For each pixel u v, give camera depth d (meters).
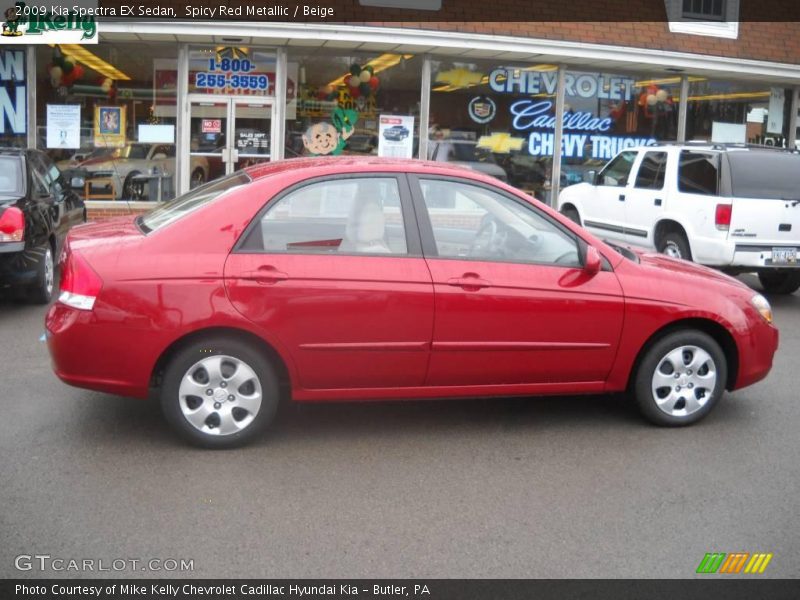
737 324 5.71
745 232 10.00
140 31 12.87
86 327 4.87
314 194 5.17
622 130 16.06
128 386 4.96
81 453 5.02
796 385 6.88
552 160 15.63
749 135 17.03
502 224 5.44
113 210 14.11
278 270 5.01
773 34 16.17
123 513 4.27
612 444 5.44
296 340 5.05
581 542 4.11
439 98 14.88
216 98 14.17
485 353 5.33
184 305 4.89
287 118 14.40
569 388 5.57
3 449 5.05
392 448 5.27
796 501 4.64
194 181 14.32
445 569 3.82
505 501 4.55
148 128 14.09
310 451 5.18
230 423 5.08
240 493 4.54
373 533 4.14
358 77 14.51
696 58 15.33
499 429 5.68
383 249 5.22
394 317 5.15
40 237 8.77
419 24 13.73
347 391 5.25
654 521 4.35
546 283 5.38
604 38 14.77
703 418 5.89
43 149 13.84
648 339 5.60
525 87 15.28
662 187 11.23
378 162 5.44
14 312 8.65
